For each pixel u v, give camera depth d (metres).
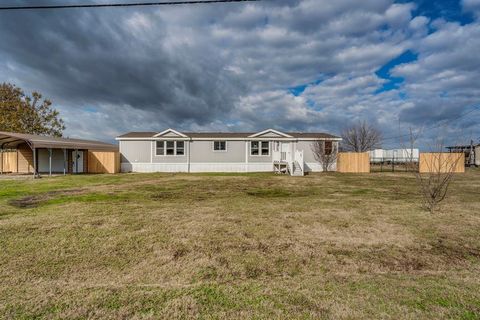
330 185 13.12
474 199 8.84
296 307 2.55
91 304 2.60
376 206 7.57
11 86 30.16
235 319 2.36
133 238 4.65
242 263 3.70
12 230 5.01
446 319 2.35
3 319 2.36
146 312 2.47
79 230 5.04
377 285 3.02
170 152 22.31
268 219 6.02
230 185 13.01
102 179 15.95
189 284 3.08
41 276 3.30
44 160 22.41
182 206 7.48
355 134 36.31
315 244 4.45
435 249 4.27
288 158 20.33
